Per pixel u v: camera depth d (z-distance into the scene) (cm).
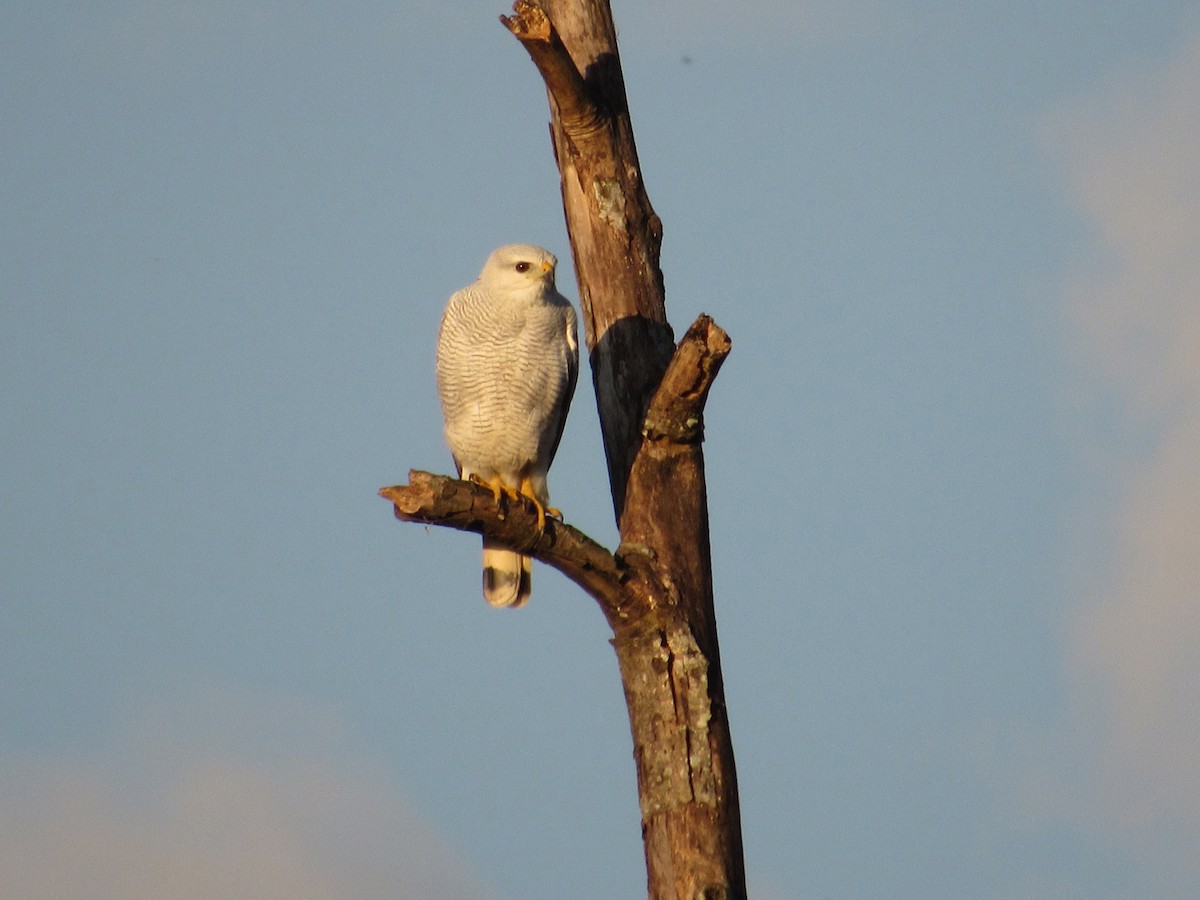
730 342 1064
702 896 1025
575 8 1241
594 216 1216
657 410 1109
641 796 1068
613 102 1227
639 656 1078
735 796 1062
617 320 1197
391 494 1019
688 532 1111
